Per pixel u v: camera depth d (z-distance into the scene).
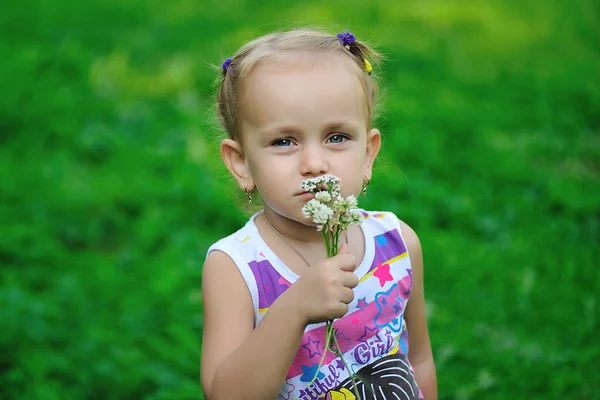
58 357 4.32
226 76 2.62
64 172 6.72
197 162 6.71
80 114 7.90
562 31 11.58
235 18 11.67
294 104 2.37
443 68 9.70
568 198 6.16
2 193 6.29
